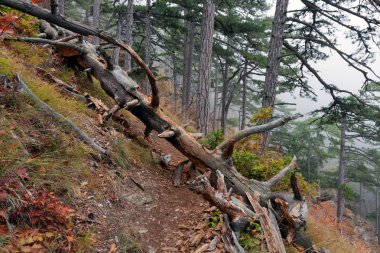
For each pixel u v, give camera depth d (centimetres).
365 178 2967
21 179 293
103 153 450
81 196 358
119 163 479
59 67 679
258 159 697
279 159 705
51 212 286
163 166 589
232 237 358
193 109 2450
